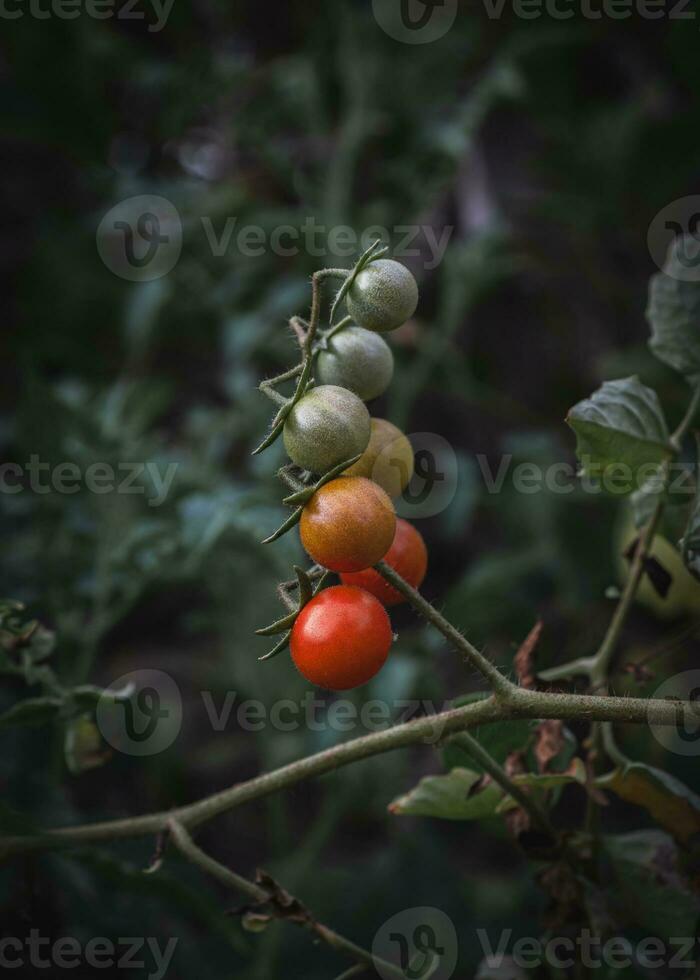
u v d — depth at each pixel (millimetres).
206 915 575
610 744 519
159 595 1135
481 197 1104
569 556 907
